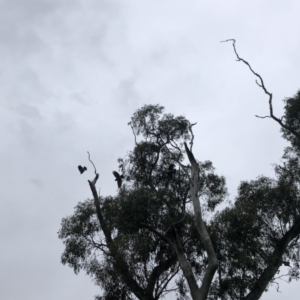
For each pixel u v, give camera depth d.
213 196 34.53
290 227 32.44
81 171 33.62
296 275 32.09
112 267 30.98
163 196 32.03
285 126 34.25
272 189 32.88
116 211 31.50
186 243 31.75
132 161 35.12
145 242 29.86
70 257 31.77
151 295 30.53
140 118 35.28
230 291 30.47
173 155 33.22
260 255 31.22
